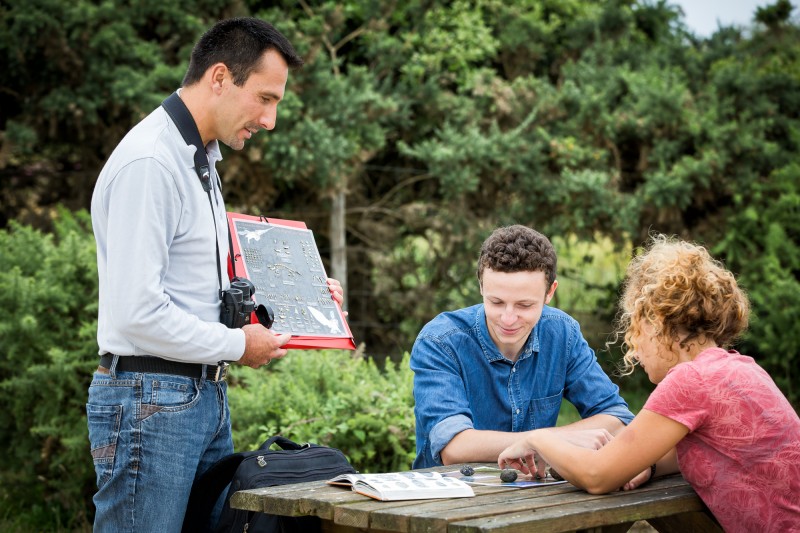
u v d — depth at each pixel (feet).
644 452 7.88
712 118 27.84
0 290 16.81
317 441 14.92
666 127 27.78
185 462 9.25
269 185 24.72
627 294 8.85
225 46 9.35
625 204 26.76
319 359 16.94
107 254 8.80
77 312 17.35
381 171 28.22
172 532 9.23
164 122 9.25
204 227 9.39
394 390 16.34
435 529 6.77
